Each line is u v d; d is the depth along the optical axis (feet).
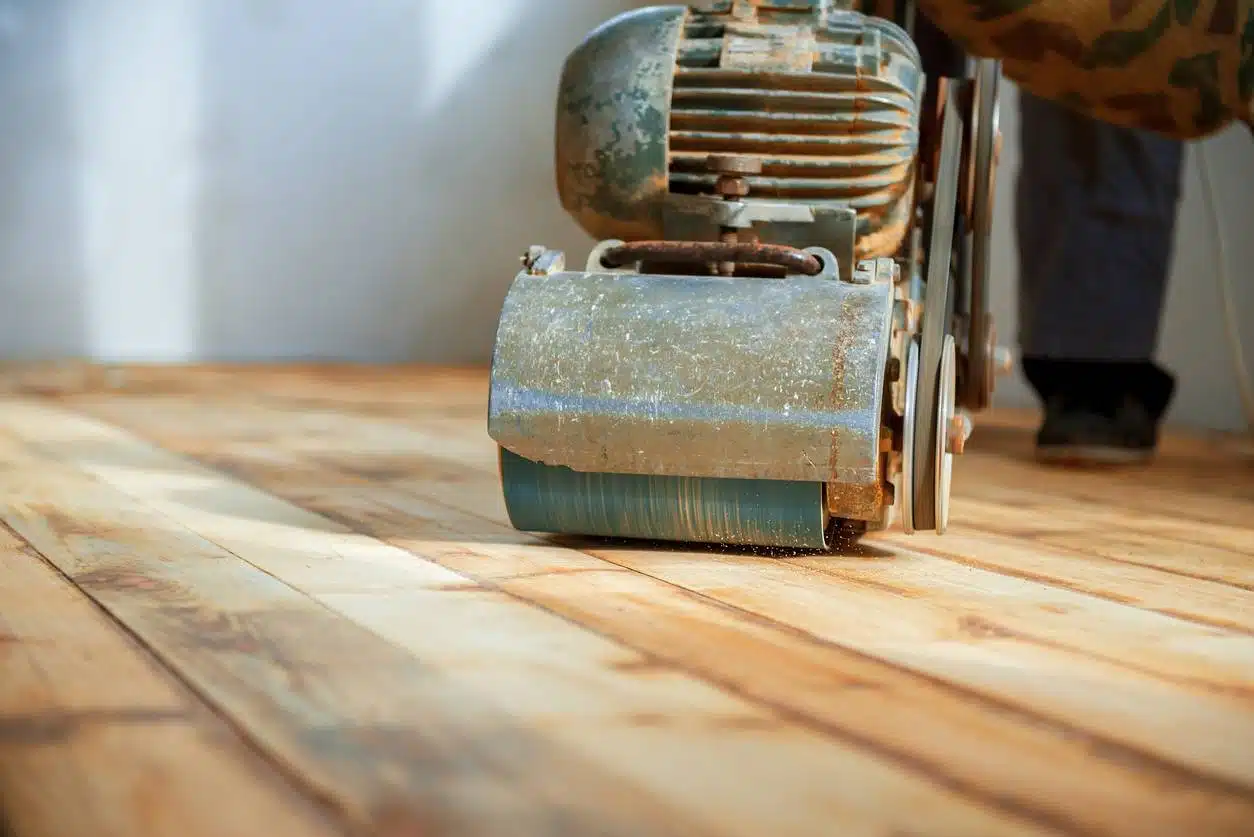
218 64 13.87
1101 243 7.99
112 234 13.69
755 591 5.55
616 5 14.55
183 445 7.85
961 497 7.10
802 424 5.57
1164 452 8.61
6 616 5.18
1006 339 11.73
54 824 4.25
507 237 14.75
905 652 5.11
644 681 4.90
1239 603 5.58
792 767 4.55
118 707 4.70
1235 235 10.12
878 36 6.01
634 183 5.97
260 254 14.19
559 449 5.68
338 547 5.92
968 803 4.45
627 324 5.69
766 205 5.89
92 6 13.42
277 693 4.78
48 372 12.29
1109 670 5.04
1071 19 6.10
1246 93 6.17
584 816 4.38
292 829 4.26
